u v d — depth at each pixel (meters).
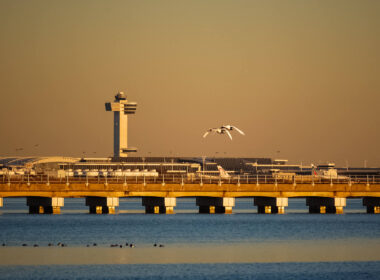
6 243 144.12
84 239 152.12
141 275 110.62
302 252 134.12
